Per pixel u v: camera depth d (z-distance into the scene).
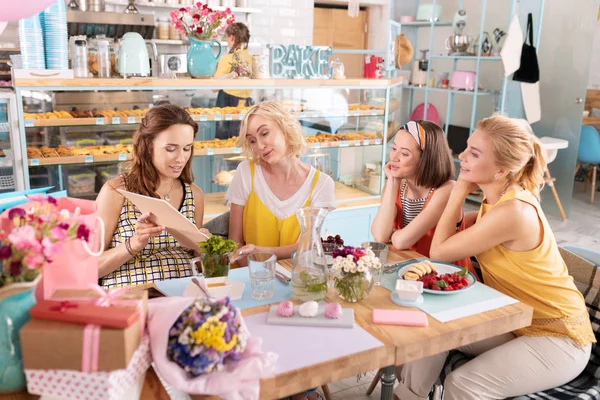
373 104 3.88
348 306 1.62
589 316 1.91
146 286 1.75
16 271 1.08
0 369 1.10
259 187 2.32
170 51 6.02
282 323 1.48
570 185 5.83
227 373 1.16
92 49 3.06
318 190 2.31
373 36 7.85
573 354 1.76
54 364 1.05
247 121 2.22
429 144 2.18
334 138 3.71
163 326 1.18
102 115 3.00
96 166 3.12
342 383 2.60
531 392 1.76
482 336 1.54
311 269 1.63
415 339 1.42
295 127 2.23
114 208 2.07
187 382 1.13
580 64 5.62
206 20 3.22
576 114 5.71
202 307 1.18
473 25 6.90
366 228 3.92
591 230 5.41
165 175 2.11
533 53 5.66
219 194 3.49
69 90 2.89
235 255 2.02
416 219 2.18
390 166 2.30
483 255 1.93
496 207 1.83
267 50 3.57
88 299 1.15
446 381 1.80
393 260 2.04
